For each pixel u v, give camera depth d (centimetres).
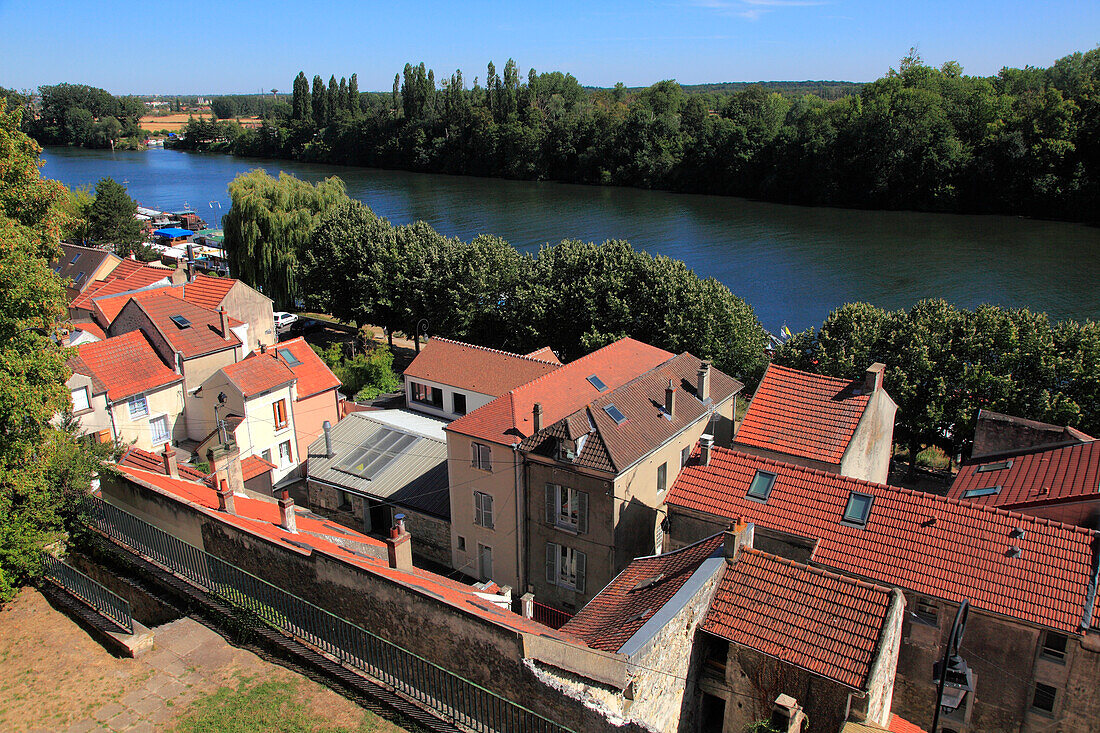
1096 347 4300
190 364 4834
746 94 17750
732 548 2319
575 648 1856
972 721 2484
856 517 2747
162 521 2480
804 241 11750
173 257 10950
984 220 13012
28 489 2273
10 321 2302
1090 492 2698
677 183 17312
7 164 2605
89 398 4234
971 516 2612
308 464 4522
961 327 4656
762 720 2144
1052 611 2302
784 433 3431
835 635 2077
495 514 3712
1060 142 12494
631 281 6053
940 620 2453
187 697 1830
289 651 1956
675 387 3944
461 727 1783
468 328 6906
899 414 4606
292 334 8312
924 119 13638
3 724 1744
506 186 18188
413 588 1930
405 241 7444
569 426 3375
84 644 2022
